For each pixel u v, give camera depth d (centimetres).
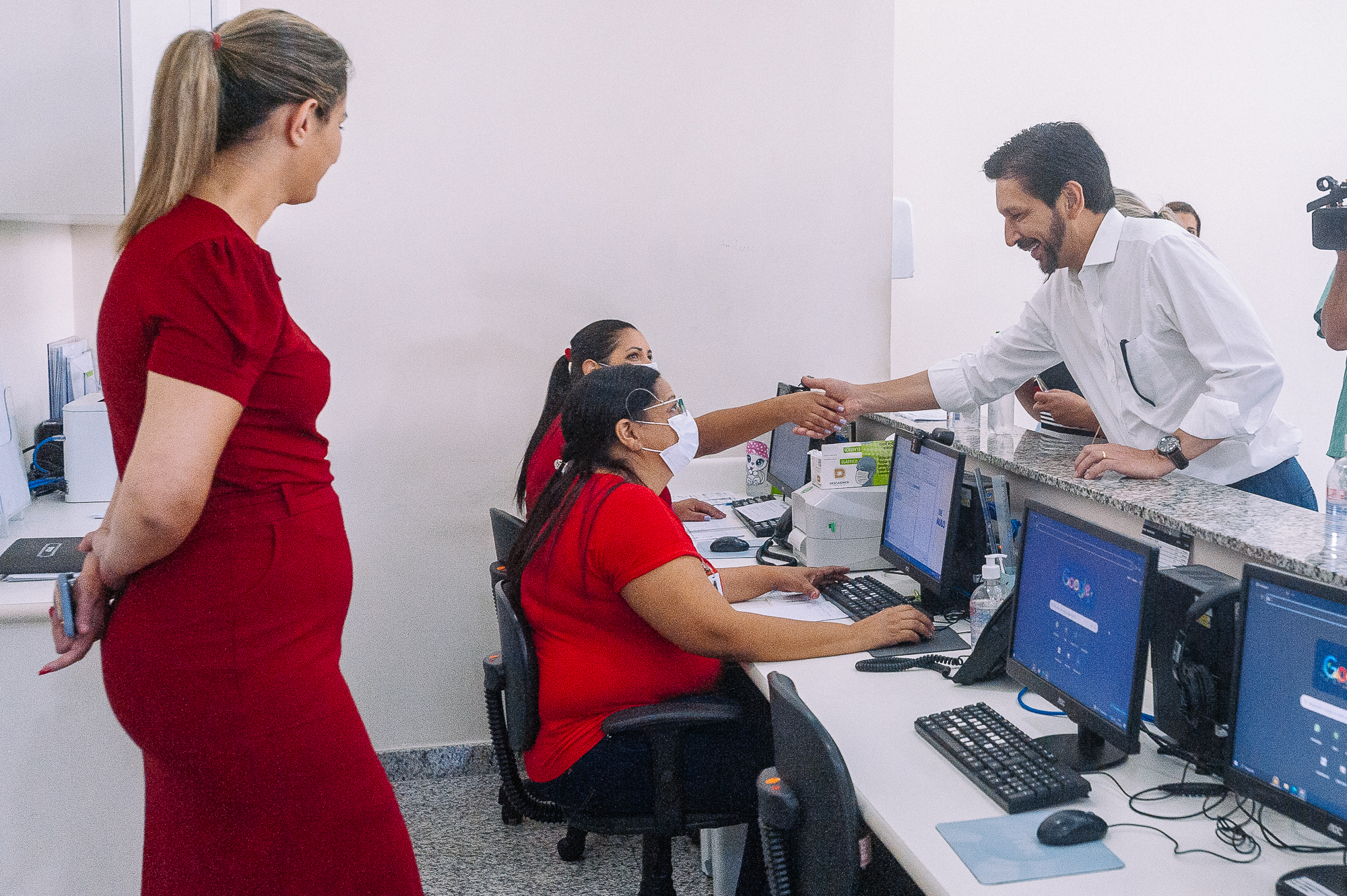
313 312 297
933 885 117
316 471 146
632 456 197
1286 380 518
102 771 206
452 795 300
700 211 317
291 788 142
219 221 134
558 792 191
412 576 309
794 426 305
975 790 141
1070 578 153
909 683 181
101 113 228
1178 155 498
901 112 473
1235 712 125
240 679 136
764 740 206
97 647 204
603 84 306
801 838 138
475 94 298
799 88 319
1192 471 216
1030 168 218
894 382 258
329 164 151
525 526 200
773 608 225
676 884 249
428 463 307
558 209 307
